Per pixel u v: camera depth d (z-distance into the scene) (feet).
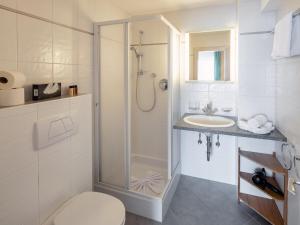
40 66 4.85
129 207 6.64
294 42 4.33
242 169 7.37
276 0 5.61
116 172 7.23
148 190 7.27
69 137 4.97
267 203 6.68
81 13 6.11
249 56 6.93
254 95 7.00
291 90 5.19
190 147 8.95
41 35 4.84
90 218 4.13
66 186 4.93
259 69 6.87
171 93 7.22
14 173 3.68
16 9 4.25
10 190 3.63
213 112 8.30
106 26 6.93
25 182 3.91
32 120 3.99
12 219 3.69
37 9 4.71
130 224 6.17
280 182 6.25
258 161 6.26
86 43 6.38
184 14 8.26
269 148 6.93
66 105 4.83
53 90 4.94
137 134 9.75
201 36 8.18
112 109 7.16
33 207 4.10
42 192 4.29
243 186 7.48
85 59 6.37
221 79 8.09
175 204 7.14
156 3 7.61
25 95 4.50
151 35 8.82
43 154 4.28
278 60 6.37
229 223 6.24
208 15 7.95
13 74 3.71
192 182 8.59
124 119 6.66
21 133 3.77
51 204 4.52
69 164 5.00
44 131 4.20
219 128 6.73
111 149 7.27
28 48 4.55
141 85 9.36
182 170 9.20
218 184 8.44
